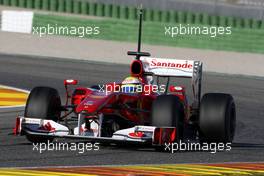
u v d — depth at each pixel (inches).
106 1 5585.6
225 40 3823.8
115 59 3599.9
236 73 3344.0
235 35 3801.7
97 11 5231.3
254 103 2466.8
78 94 1464.1
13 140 1509.6
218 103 1462.8
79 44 3919.8
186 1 5487.2
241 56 3737.7
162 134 1346.0
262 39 3757.4
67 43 3937.0
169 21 4926.2
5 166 1184.2
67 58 3494.1
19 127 1386.6
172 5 5511.8
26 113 1418.6
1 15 4264.3
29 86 2613.2
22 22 4200.3
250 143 1696.6
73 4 5300.2
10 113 1995.6
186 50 3828.7
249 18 5275.6
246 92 2731.3
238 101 2491.4
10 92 2410.2
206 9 5428.2
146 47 3860.7
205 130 1466.5
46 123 1389.0
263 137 1834.4
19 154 1316.4
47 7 5349.4
